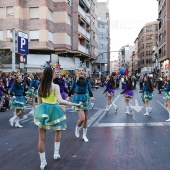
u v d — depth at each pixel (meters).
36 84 13.28
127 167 5.24
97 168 5.20
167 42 47.06
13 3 32.31
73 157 5.92
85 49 45.94
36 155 6.11
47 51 35.34
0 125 10.14
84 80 7.46
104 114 12.85
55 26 36.00
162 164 5.41
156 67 63.53
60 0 35.97
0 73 17.05
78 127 7.79
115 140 7.49
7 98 14.86
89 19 50.81
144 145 6.92
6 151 6.48
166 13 47.78
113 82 14.02
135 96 24.84
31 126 9.88
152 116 12.09
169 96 10.88
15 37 20.31
